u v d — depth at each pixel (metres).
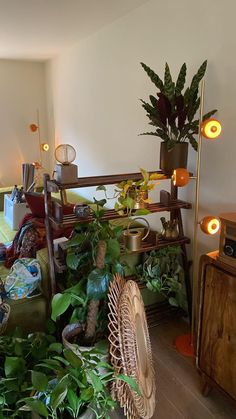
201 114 1.64
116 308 1.44
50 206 1.82
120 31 2.52
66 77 3.69
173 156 1.84
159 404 1.58
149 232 2.08
